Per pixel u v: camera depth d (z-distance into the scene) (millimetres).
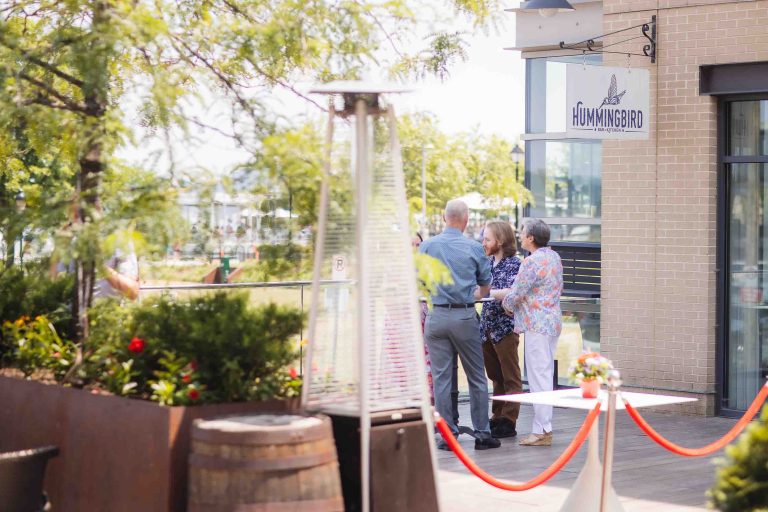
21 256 8242
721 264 12555
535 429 10852
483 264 10477
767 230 12398
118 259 7773
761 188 12422
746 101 12461
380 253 6324
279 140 6477
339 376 6488
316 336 6582
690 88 12547
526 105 15508
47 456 6625
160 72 6992
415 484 6238
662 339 12797
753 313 12492
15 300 8078
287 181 6590
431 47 8734
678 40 12594
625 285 13055
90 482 6590
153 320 6844
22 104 7430
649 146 12820
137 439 6246
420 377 6375
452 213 10469
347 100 6422
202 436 5758
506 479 9414
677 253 12672
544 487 9141
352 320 6473
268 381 6559
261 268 7305
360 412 6090
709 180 12477
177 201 6801
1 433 7422
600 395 7789
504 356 11188
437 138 8414
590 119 11812
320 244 6469
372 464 6082
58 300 8195
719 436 11344
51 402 6973
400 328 6344
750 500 5309
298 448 5719
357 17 8000
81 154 7020
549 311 10711
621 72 12047
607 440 7352
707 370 12500
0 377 7492
